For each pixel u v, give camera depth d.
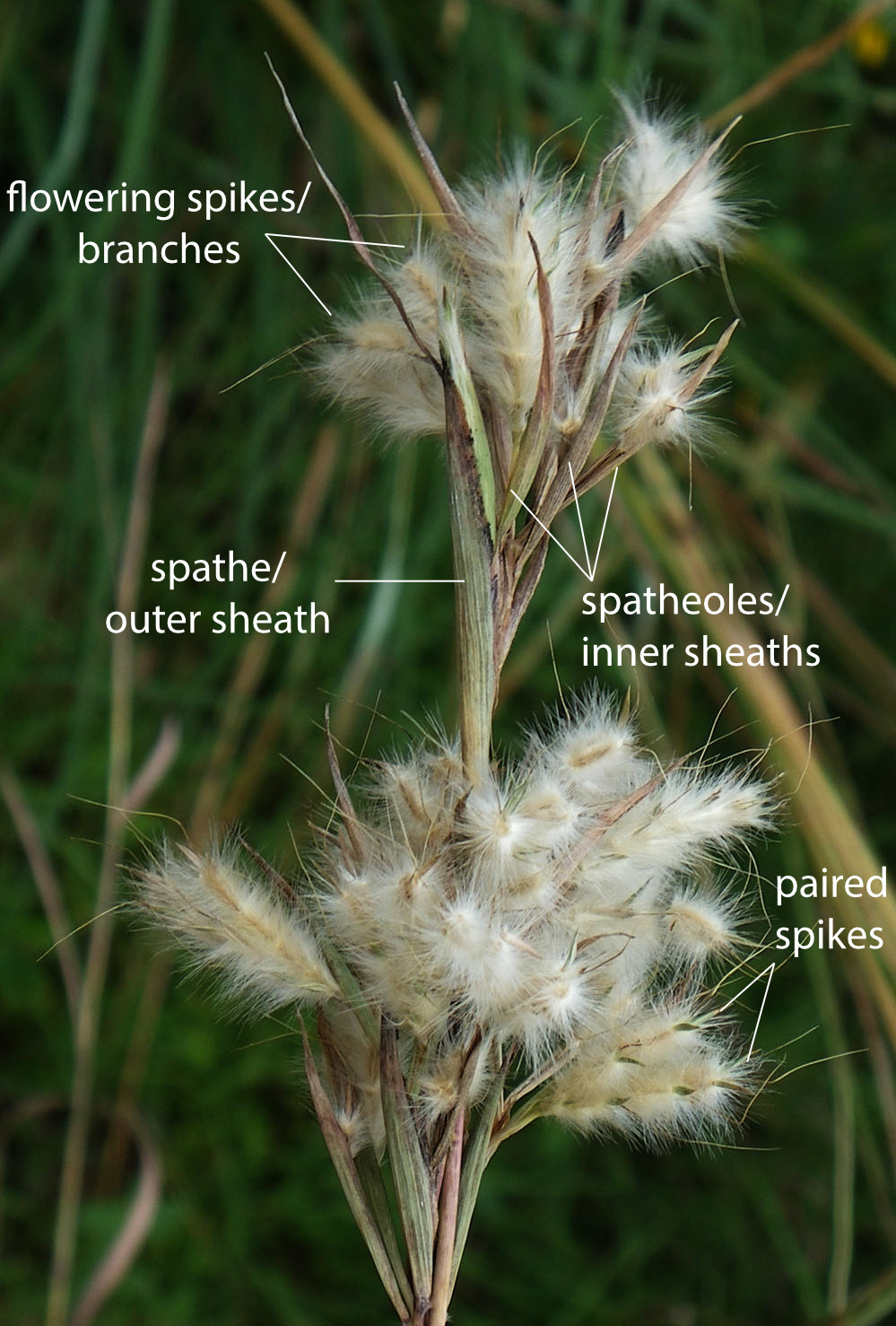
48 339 1.08
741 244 0.91
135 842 0.98
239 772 1.02
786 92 1.12
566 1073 0.43
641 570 0.96
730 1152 1.00
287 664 1.03
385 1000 0.42
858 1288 0.96
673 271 1.02
